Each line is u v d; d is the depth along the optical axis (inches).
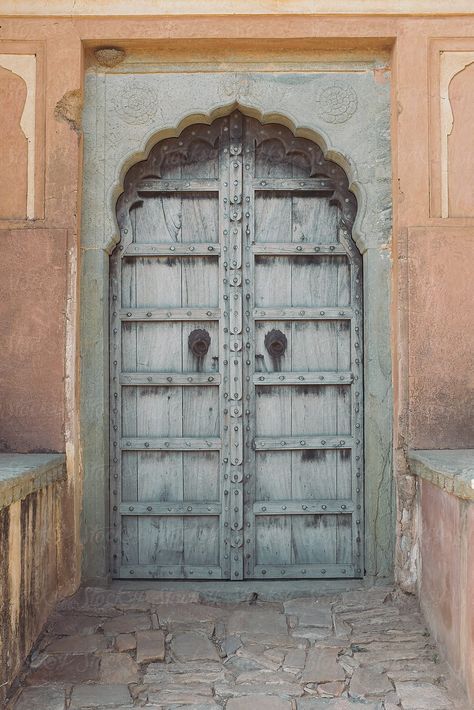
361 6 148.8
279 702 113.4
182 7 149.1
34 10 149.2
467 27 149.1
